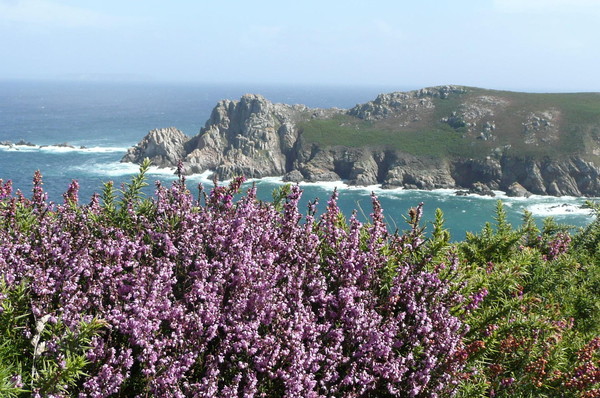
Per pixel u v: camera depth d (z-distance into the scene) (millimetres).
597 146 158625
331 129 187375
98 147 198125
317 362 4199
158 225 5164
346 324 4520
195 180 148875
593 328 6629
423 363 4363
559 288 7109
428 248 5820
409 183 156875
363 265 5004
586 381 4996
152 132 163000
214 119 183000
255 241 4898
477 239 8234
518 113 184625
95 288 4027
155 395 3607
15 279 4109
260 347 3969
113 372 3535
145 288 4098
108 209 5539
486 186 152375
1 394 2932
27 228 4879
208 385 3662
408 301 4785
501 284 5863
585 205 10602
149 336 3854
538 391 5145
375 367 4281
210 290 4301
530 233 9219
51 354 3512
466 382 4875
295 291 4414
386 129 189625
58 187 114562
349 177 165500
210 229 4898
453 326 4645
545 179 151750
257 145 173250
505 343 5215
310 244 5008
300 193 5156
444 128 185250
